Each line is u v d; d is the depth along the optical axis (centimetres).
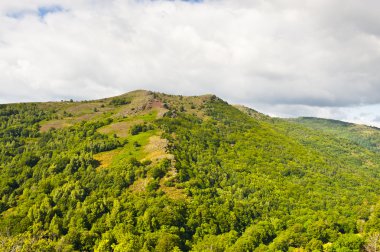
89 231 13388
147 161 17975
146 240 12250
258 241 14075
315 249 12675
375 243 12444
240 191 18500
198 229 13875
